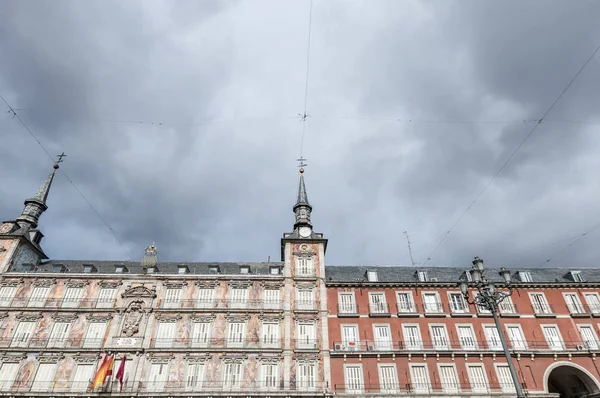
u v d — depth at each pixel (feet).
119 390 133.69
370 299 158.20
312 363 141.59
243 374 139.85
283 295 158.61
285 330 148.87
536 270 177.99
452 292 160.45
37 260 178.50
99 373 134.31
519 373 139.85
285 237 175.01
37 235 179.22
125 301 155.22
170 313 152.56
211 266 175.01
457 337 148.77
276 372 140.15
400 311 154.30
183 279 161.89
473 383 138.00
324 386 135.95
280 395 132.98
